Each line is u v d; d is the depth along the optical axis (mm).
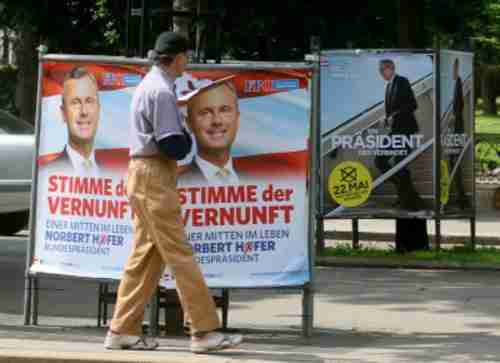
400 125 17156
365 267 16734
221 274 10477
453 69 17422
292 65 10453
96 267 10633
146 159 9555
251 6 26062
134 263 9773
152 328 10602
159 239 9578
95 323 11430
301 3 26422
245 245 10484
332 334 11039
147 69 10500
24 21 28078
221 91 10422
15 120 14367
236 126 10438
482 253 17719
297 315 12258
